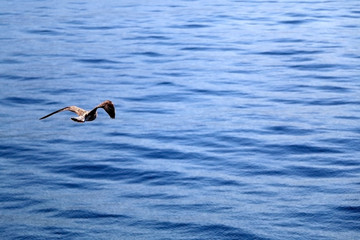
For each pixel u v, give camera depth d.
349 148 71.81
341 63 107.69
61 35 131.00
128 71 104.12
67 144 73.94
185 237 53.88
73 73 103.19
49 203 59.75
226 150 71.56
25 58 112.25
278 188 62.56
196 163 68.25
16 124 80.50
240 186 62.91
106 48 119.56
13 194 61.38
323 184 63.31
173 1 177.00
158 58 112.19
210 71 103.56
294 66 106.31
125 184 63.84
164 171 66.25
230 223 55.72
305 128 77.94
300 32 132.50
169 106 87.12
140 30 135.38
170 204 59.38
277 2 172.12
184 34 131.25
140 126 79.62
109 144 73.81
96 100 89.88
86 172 66.25
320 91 93.00
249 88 94.56
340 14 152.38
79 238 53.72
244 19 147.12
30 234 54.44
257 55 113.69
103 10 161.12
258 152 70.94
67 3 173.88
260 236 53.66
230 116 82.81
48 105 87.81
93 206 59.06
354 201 59.50
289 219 56.44
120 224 56.00
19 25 141.00
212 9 161.50
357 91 92.69
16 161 69.25
